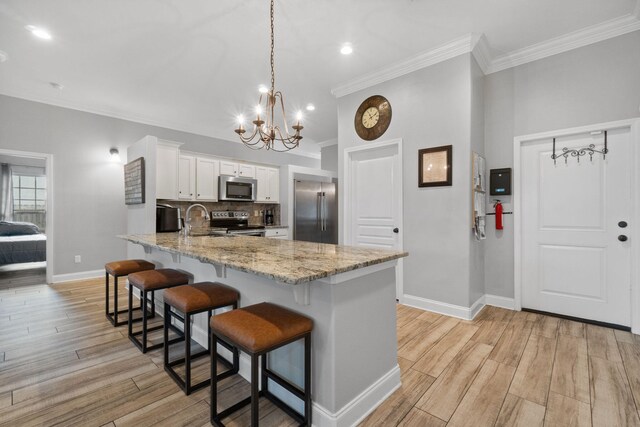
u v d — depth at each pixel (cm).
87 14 243
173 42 284
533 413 156
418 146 316
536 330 261
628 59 256
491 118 323
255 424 123
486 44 290
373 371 165
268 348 126
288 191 580
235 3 231
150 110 468
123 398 169
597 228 275
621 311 264
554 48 287
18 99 393
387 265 176
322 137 638
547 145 298
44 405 163
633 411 156
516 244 310
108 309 292
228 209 568
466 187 285
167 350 198
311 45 289
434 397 171
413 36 276
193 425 148
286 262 146
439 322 279
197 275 248
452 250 294
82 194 442
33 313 304
